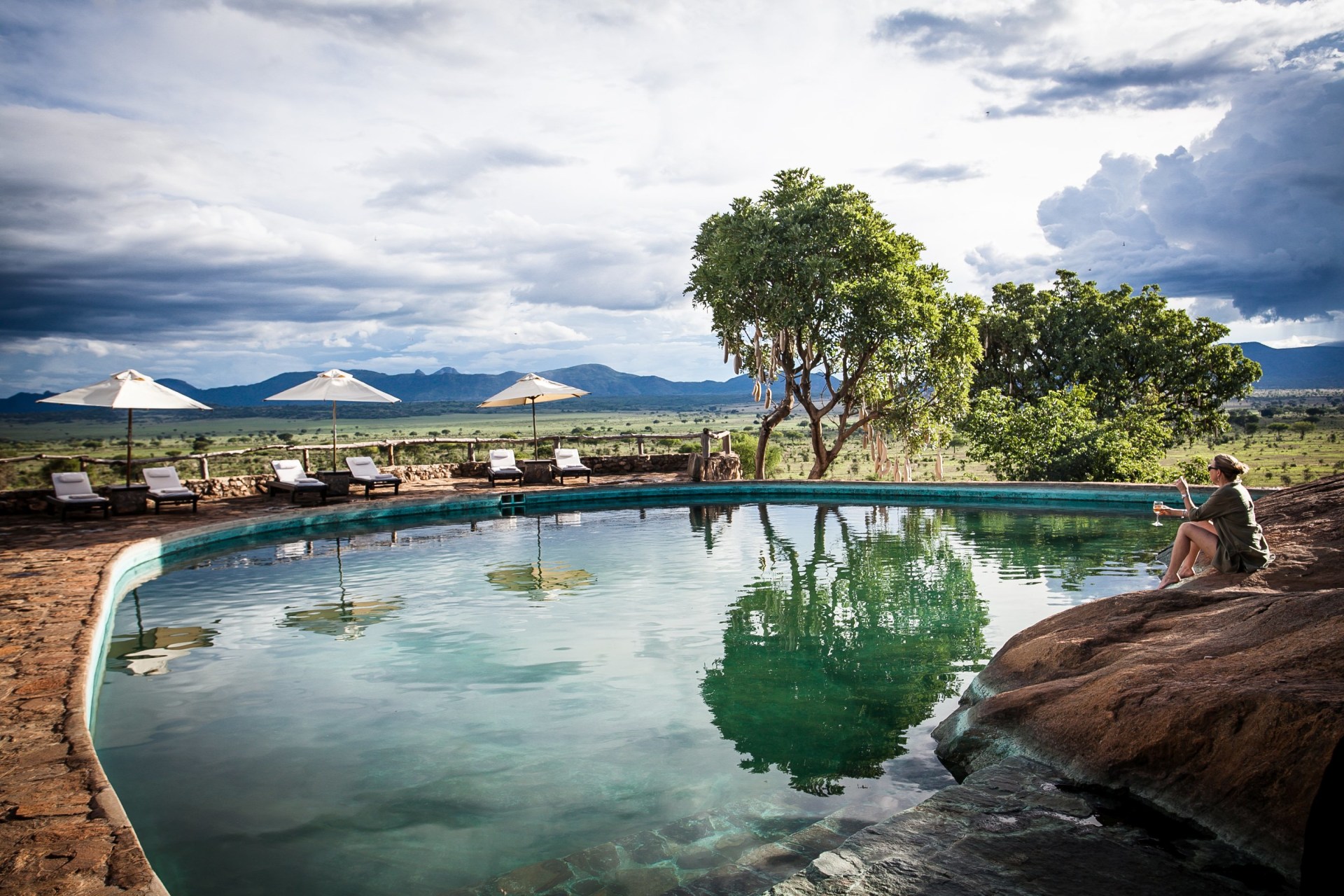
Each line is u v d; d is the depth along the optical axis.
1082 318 27.88
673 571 9.50
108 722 4.92
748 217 20.08
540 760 4.27
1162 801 3.12
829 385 21.55
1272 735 2.96
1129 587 8.02
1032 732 3.83
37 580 7.93
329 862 3.25
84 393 13.43
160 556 10.64
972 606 7.47
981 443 20.72
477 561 10.41
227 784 4.04
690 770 4.11
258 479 16.94
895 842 2.90
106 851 2.81
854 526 12.97
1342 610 3.69
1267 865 2.67
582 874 3.09
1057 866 2.70
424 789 3.95
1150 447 22.44
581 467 18.70
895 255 19.66
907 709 4.95
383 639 6.74
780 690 5.34
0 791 3.32
